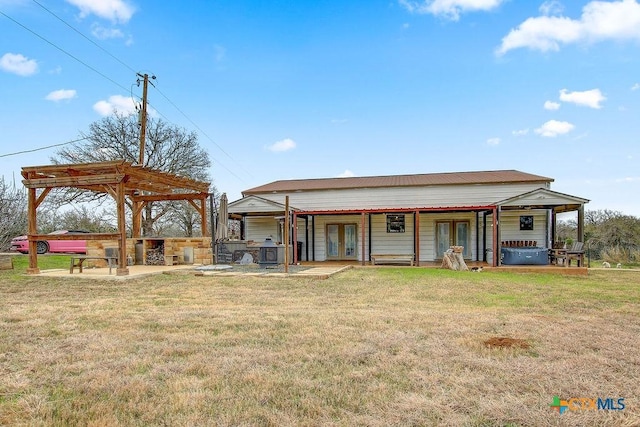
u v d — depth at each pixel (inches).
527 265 525.3
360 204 681.6
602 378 126.0
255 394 114.0
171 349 155.2
